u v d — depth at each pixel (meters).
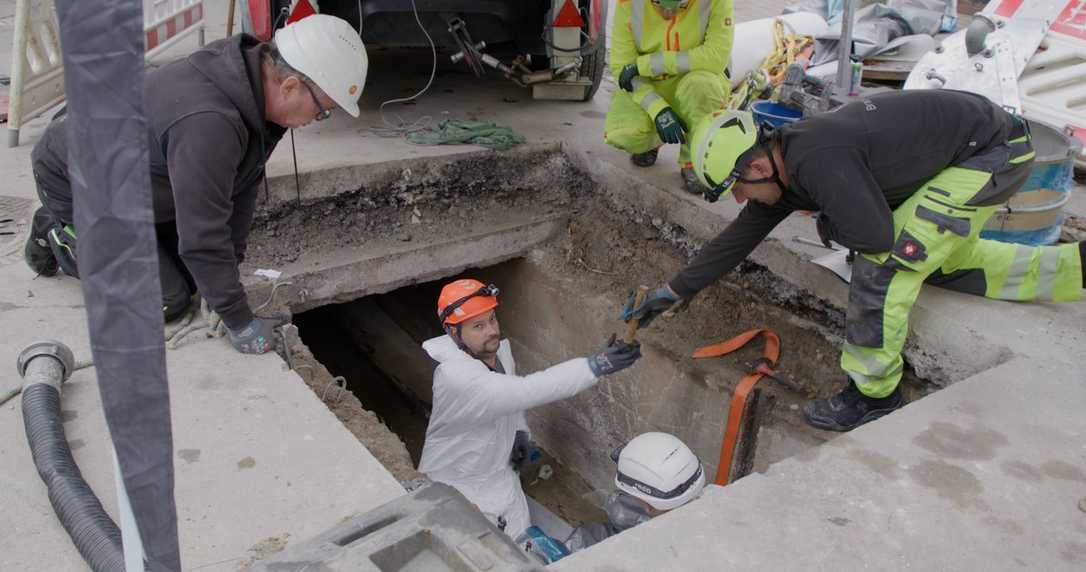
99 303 1.10
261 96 2.61
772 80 5.24
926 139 2.70
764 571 2.00
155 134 2.57
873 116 2.70
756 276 4.02
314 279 4.09
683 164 4.25
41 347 2.61
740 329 4.04
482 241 4.60
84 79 1.02
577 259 4.78
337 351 5.83
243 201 3.04
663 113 3.86
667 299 3.25
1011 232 3.46
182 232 2.60
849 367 3.01
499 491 3.94
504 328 5.32
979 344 3.09
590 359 3.48
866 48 5.66
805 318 3.81
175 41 5.72
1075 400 2.71
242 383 2.77
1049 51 4.64
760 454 3.75
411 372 5.49
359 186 4.36
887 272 2.81
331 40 2.61
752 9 7.86
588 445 4.89
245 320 2.87
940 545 2.11
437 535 1.70
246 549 2.12
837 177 2.59
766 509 2.20
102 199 1.06
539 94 5.36
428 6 4.89
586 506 4.77
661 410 4.23
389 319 5.97
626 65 4.01
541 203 4.88
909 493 2.28
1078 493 2.31
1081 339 3.05
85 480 2.31
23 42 4.42
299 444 2.50
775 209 2.96
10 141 4.46
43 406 2.44
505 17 5.04
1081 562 2.08
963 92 2.86
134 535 1.30
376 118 5.09
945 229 2.75
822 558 2.05
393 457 3.13
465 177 4.64
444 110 5.29
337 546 1.67
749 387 3.62
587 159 4.75
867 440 2.49
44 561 2.06
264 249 4.15
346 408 3.35
